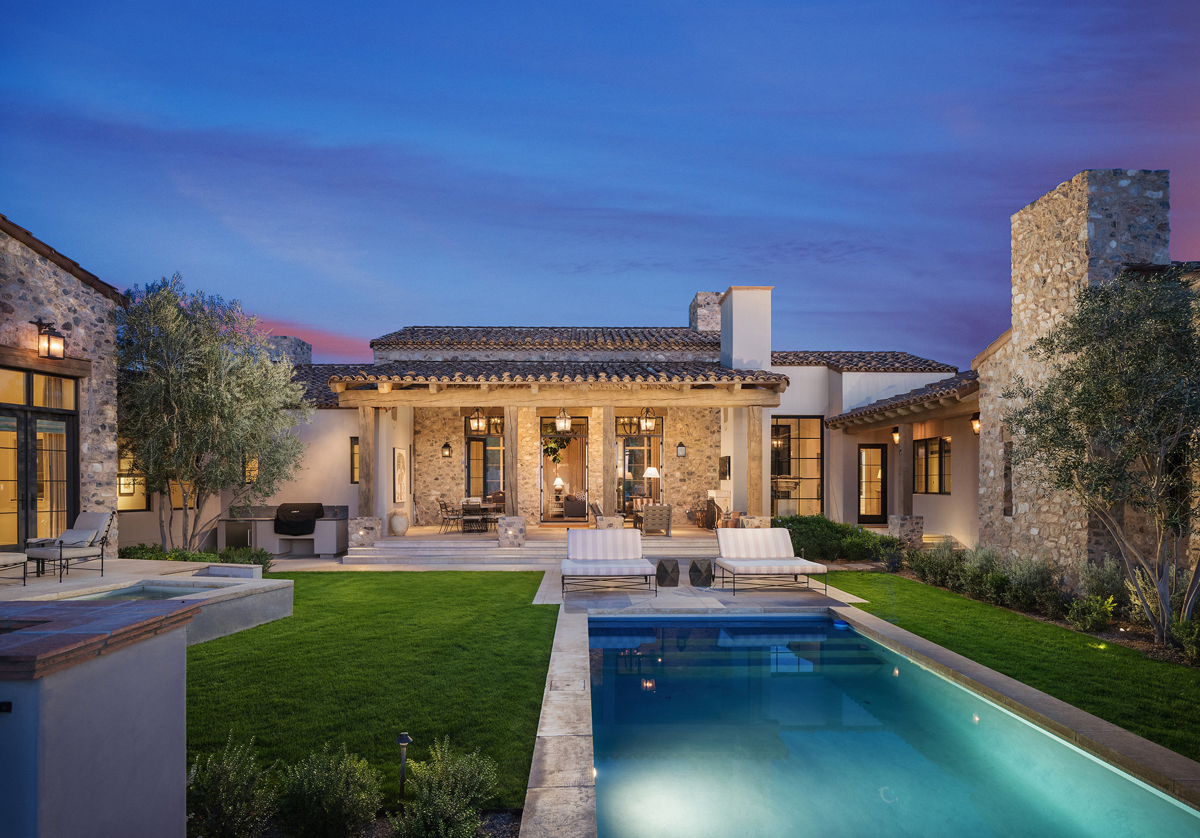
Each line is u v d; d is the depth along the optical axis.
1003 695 4.95
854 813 3.57
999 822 3.46
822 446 17.39
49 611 2.37
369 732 4.21
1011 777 4.02
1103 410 6.36
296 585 9.82
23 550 8.71
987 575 8.64
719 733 4.74
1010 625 7.24
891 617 7.66
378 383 12.91
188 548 11.24
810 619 8.24
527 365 15.79
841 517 16.80
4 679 1.78
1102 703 4.80
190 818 2.86
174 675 2.46
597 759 4.30
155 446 10.49
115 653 2.14
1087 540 7.74
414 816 2.81
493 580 10.33
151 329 10.57
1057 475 6.93
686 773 4.06
